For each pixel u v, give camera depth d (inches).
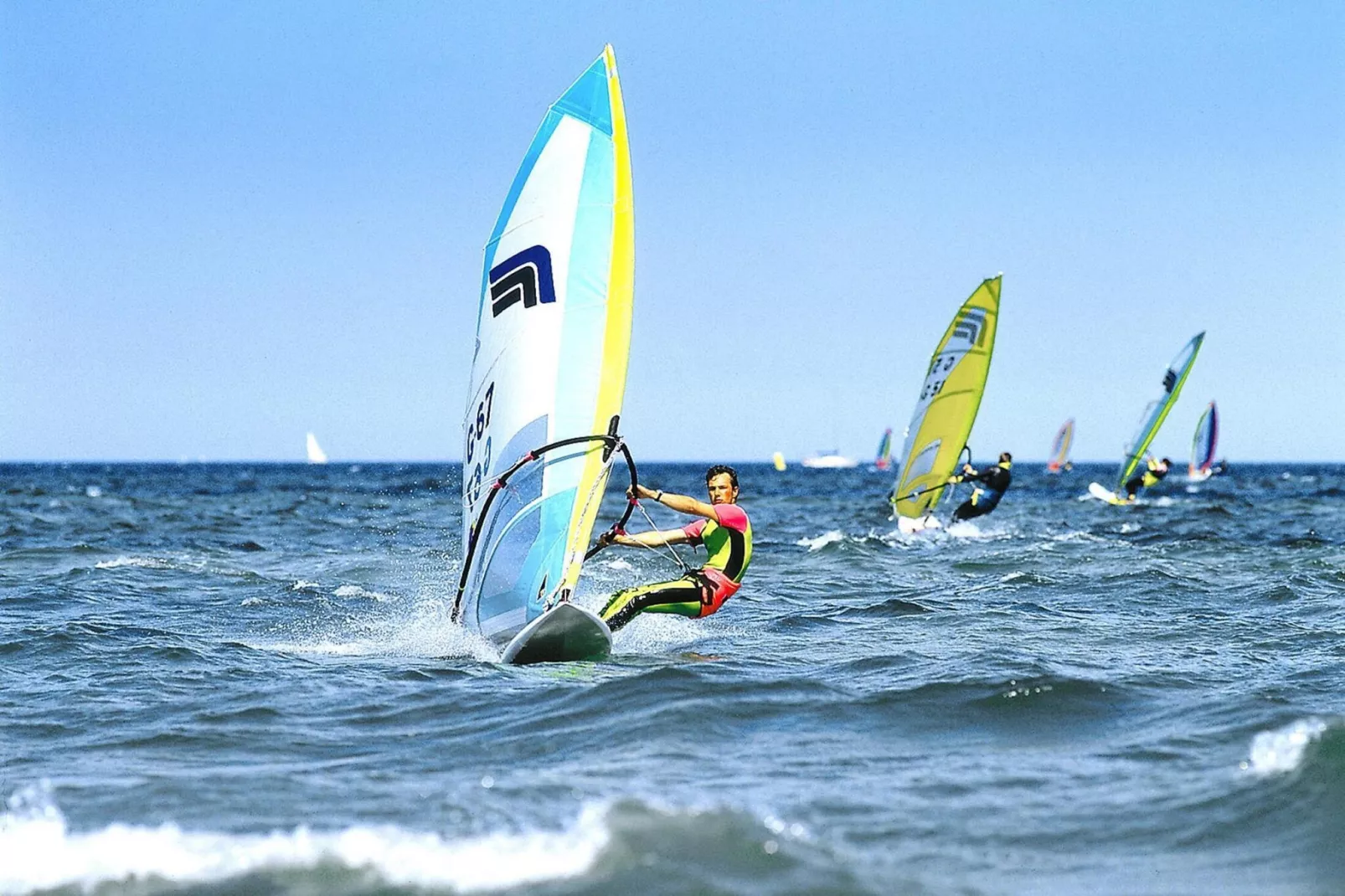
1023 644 1534.2
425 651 1517.0
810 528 4067.4
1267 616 1784.0
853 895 679.1
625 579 2443.4
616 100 1526.8
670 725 1044.5
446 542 3503.9
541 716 1095.0
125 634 1640.0
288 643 1596.9
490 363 1594.5
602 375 1488.7
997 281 3580.2
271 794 856.9
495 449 1552.7
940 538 3501.5
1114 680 1231.5
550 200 1547.7
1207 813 815.7
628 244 1505.9
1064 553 2930.6
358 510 5546.3
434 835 764.0
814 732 1042.1
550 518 1460.4
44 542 3427.7
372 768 933.2
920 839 771.4
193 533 3850.9
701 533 1534.2
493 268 1611.7
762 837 753.0
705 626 1721.2
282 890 683.4
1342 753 892.0
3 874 706.8
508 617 1483.8
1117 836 781.3
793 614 1867.6
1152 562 2659.9
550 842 749.9
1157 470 5669.3
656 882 691.4
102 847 746.2
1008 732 1045.8
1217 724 1051.3
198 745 1014.4
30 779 903.7
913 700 1143.0
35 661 1425.9
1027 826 796.6
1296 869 724.7
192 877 701.3
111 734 1057.5
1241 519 4471.0
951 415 3690.9
